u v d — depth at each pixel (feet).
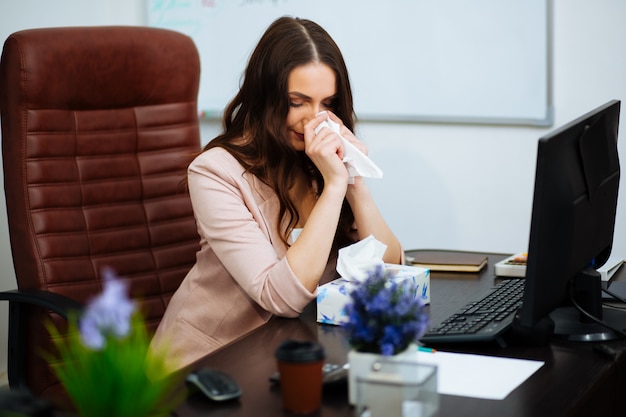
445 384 4.04
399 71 9.93
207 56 10.87
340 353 4.56
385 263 5.97
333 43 5.74
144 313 6.91
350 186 6.15
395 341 3.55
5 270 9.92
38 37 6.50
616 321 5.04
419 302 3.72
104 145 6.88
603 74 9.05
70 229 6.64
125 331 3.09
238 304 5.65
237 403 3.84
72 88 6.66
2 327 9.91
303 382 3.68
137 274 6.94
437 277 6.42
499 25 9.36
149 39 7.02
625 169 9.13
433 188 10.12
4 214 9.84
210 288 5.76
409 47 9.82
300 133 5.78
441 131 9.94
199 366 4.39
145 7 11.01
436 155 10.03
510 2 9.26
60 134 6.65
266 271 5.32
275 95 5.62
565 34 9.15
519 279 6.13
